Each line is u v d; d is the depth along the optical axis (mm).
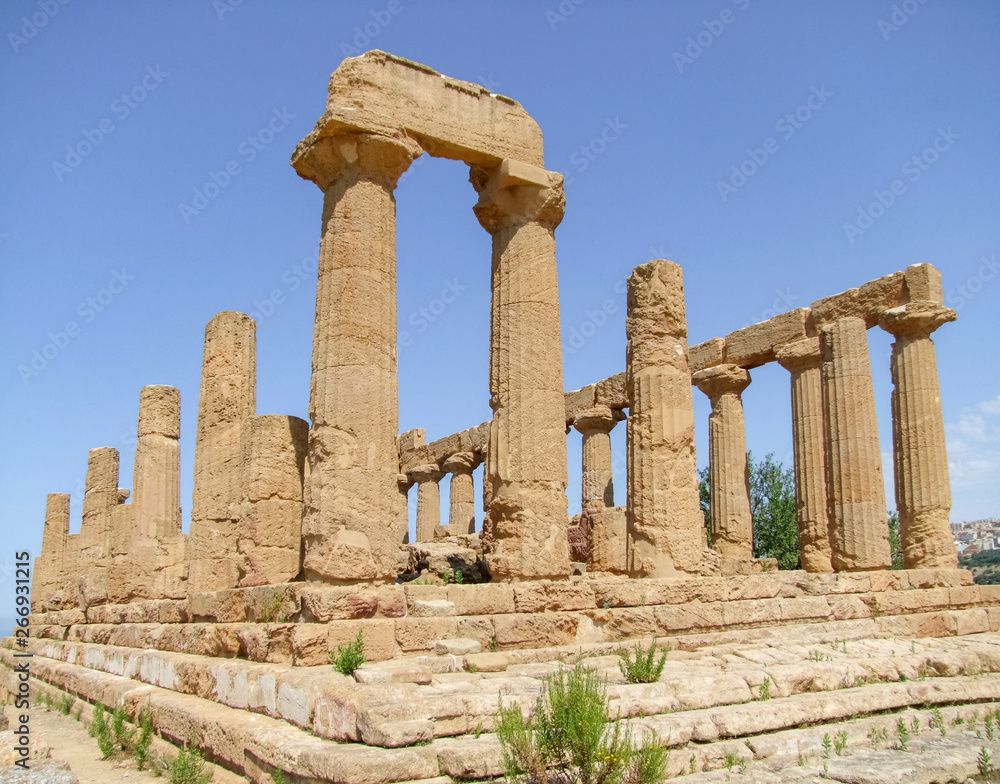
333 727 9109
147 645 17375
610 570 18750
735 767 9430
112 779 11617
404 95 14695
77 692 18406
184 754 10703
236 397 16656
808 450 22922
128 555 22438
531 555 14359
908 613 17891
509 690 10070
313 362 13625
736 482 24578
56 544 33938
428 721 8711
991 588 20000
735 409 25125
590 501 27750
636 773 8445
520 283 15484
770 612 15633
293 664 11266
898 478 21656
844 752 10062
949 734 11023
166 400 23125
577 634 13539
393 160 14336
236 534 16172
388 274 14094
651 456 16125
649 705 10297
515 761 8133
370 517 12984
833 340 21375
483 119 15586
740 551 24156
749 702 11102
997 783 9203
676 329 16797
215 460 16438
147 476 22469
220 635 13484
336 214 13969
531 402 14961
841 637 15758
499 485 14852
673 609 14500
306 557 12922
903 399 21609
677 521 15812
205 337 17172
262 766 9375
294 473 14609
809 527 22625
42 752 11734
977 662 14141
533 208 15758
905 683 12609
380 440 13336
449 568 16344
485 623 12742
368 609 12180
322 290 13805
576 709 8281
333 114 13812
